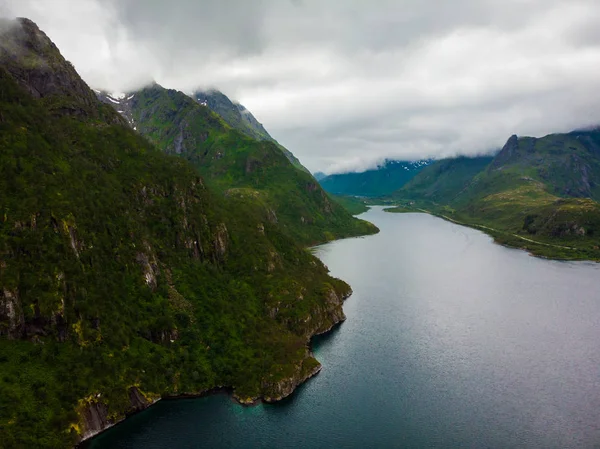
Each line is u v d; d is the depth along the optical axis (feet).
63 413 328.90
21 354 341.82
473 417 381.40
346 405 400.47
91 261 422.00
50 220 400.26
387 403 403.75
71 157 506.48
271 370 432.66
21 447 294.46
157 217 556.92
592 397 412.57
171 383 406.41
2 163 410.93
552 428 364.58
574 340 547.49
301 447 341.00
